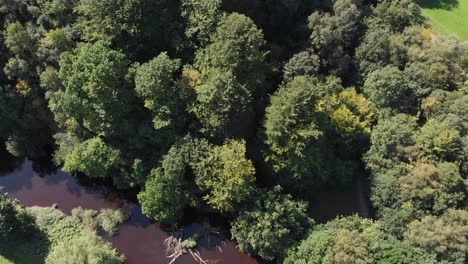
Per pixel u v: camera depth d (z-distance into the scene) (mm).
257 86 87812
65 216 87750
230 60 81875
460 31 106250
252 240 79875
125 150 87875
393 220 80438
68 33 87938
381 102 90500
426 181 79812
